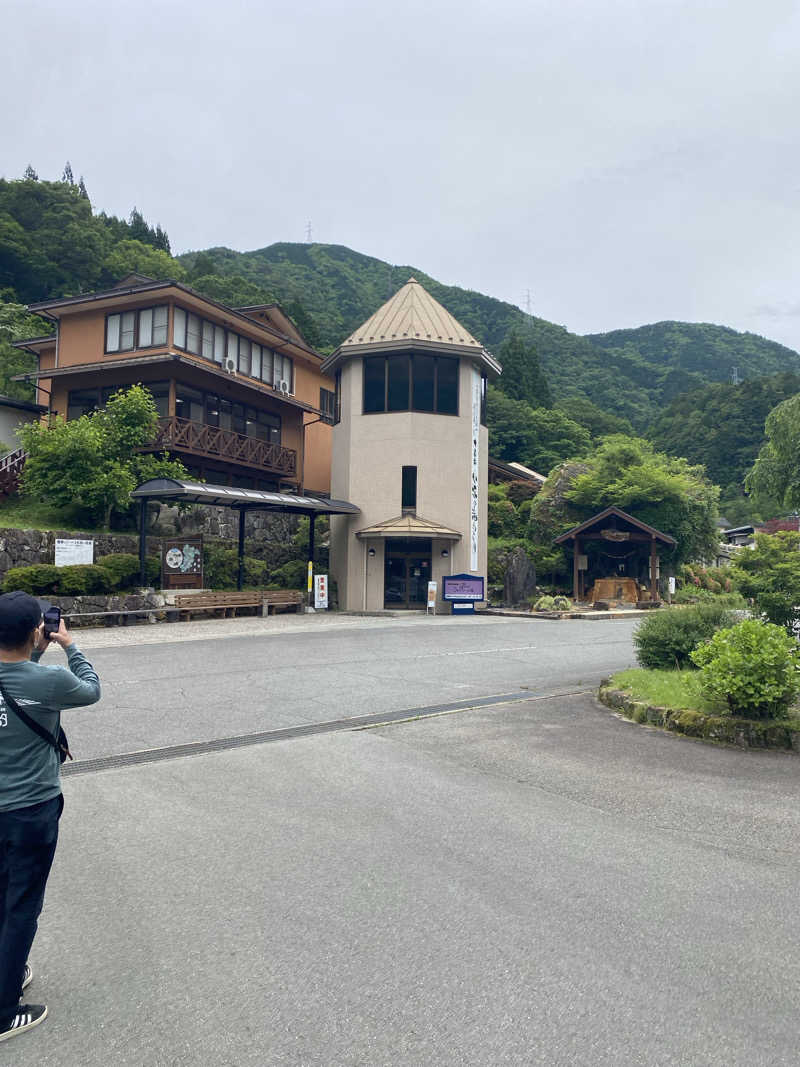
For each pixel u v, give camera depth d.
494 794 5.84
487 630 20.12
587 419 71.62
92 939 3.57
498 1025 2.83
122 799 5.72
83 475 22.31
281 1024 2.86
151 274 58.97
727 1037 2.76
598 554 34.50
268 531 30.75
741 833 4.98
